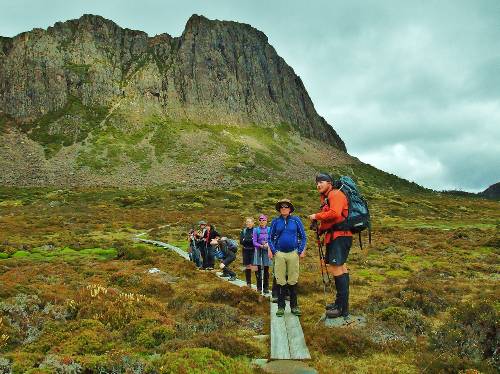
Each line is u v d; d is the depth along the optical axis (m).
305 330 9.37
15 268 21.20
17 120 165.88
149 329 9.59
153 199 92.06
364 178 183.00
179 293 14.80
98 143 157.00
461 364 7.46
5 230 43.31
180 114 192.62
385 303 12.40
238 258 26.20
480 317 8.84
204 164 151.88
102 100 184.75
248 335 9.80
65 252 29.61
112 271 20.31
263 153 177.62
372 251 30.77
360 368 7.73
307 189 114.69
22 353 8.34
